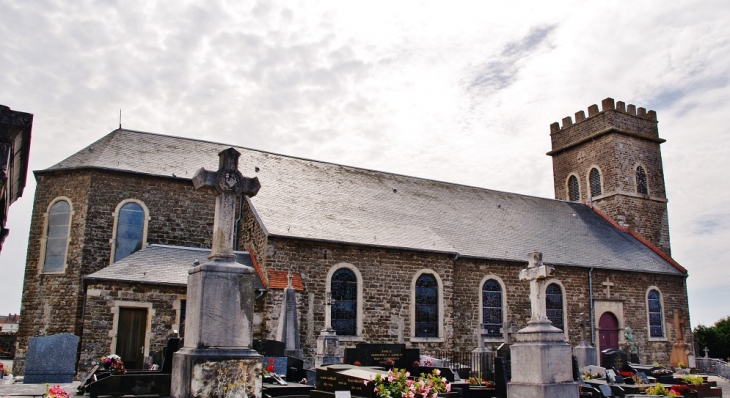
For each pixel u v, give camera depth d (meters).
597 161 37.00
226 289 8.38
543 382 12.40
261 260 20.98
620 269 29.52
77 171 21.91
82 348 17.73
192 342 8.30
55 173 22.14
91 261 21.09
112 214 21.78
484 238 27.33
